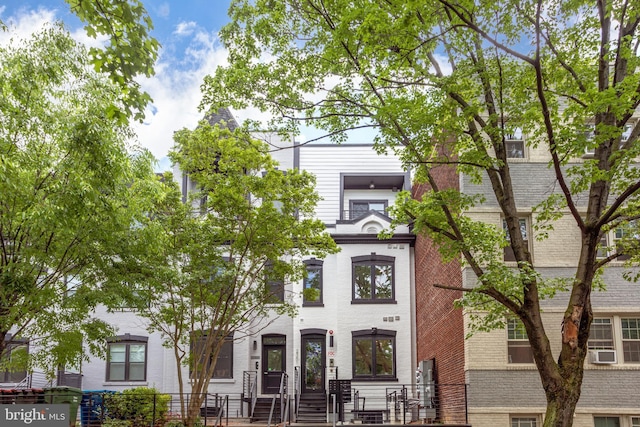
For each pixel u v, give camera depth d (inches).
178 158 764.0
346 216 1214.9
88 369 1046.4
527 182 788.0
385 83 586.6
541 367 500.7
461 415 756.0
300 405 1002.7
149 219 656.4
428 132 550.9
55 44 567.5
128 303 636.7
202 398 752.3
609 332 755.4
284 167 1186.6
